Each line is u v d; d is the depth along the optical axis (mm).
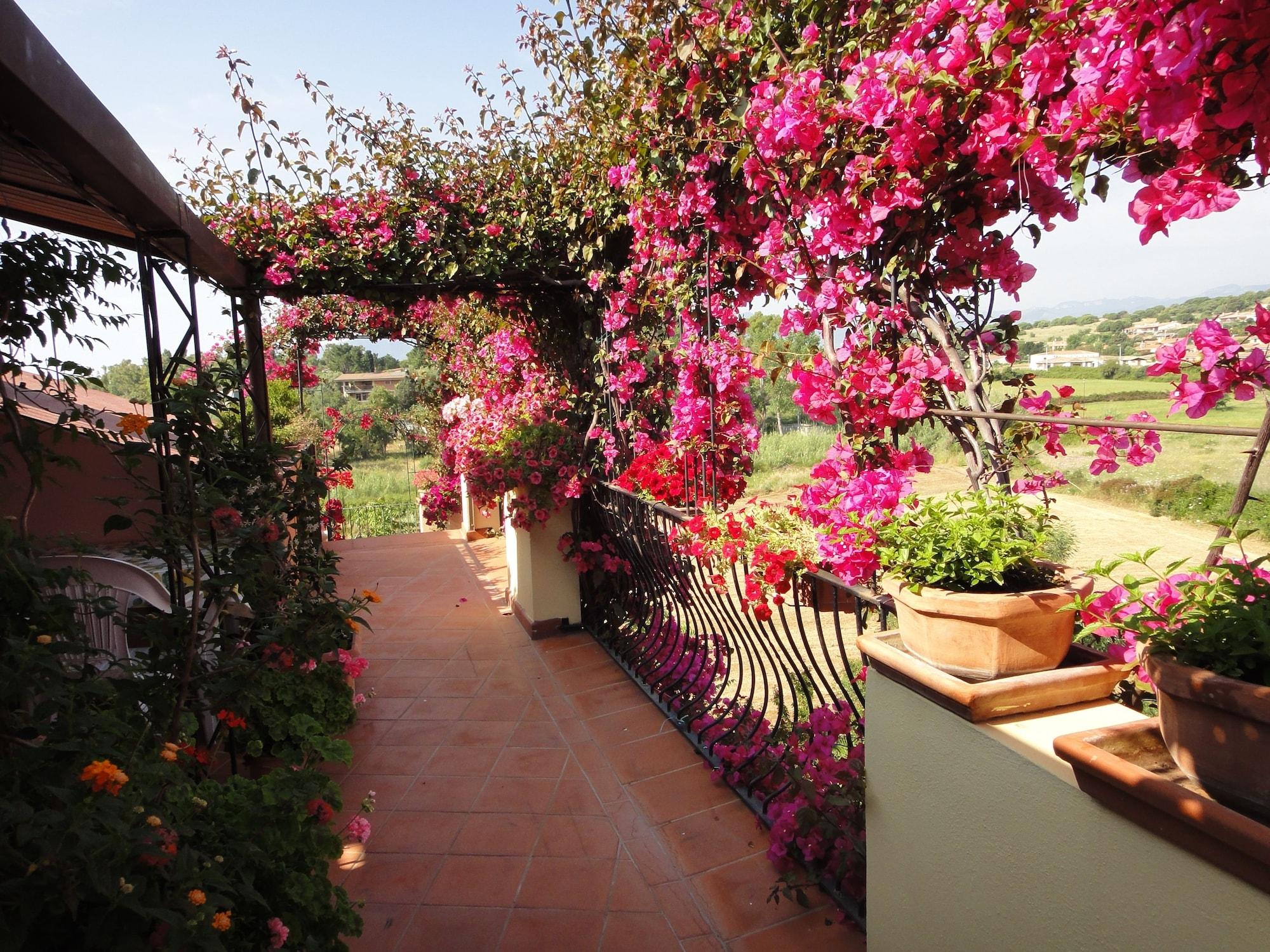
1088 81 1292
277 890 1865
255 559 2613
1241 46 1076
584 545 4766
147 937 1448
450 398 9555
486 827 2924
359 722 3908
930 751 1527
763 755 2896
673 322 3684
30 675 1537
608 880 2582
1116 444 1608
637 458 3836
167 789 1712
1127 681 1518
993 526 1525
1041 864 1256
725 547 2562
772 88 2182
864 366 1979
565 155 4090
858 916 2195
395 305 4602
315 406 21172
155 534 2260
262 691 2445
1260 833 882
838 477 2100
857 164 1908
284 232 4102
